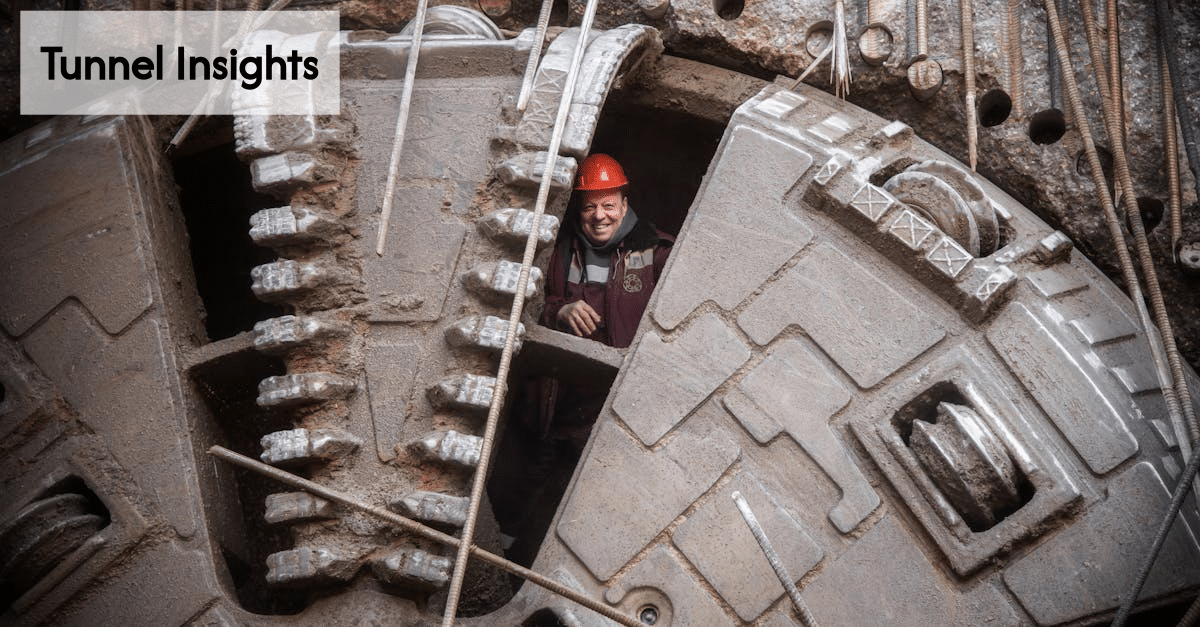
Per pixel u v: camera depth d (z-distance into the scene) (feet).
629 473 20.75
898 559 19.94
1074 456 20.34
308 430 20.44
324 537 20.16
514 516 25.85
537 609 20.01
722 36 24.67
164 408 21.63
